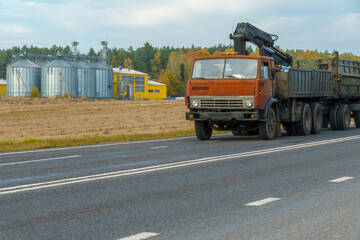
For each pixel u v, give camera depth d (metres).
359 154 13.99
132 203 7.46
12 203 7.52
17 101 68.75
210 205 7.27
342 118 25.72
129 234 5.70
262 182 9.32
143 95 141.50
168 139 20.95
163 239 5.48
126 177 10.02
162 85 147.12
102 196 8.02
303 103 22.30
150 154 14.45
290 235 5.62
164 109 60.16
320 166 11.52
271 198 7.76
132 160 12.97
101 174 10.45
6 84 128.88
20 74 123.25
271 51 23.97
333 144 17.11
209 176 10.09
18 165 12.27
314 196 7.91
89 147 17.48
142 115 49.94
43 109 57.91
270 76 19.45
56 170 11.20
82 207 7.20
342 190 8.42
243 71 18.64
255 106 18.41
